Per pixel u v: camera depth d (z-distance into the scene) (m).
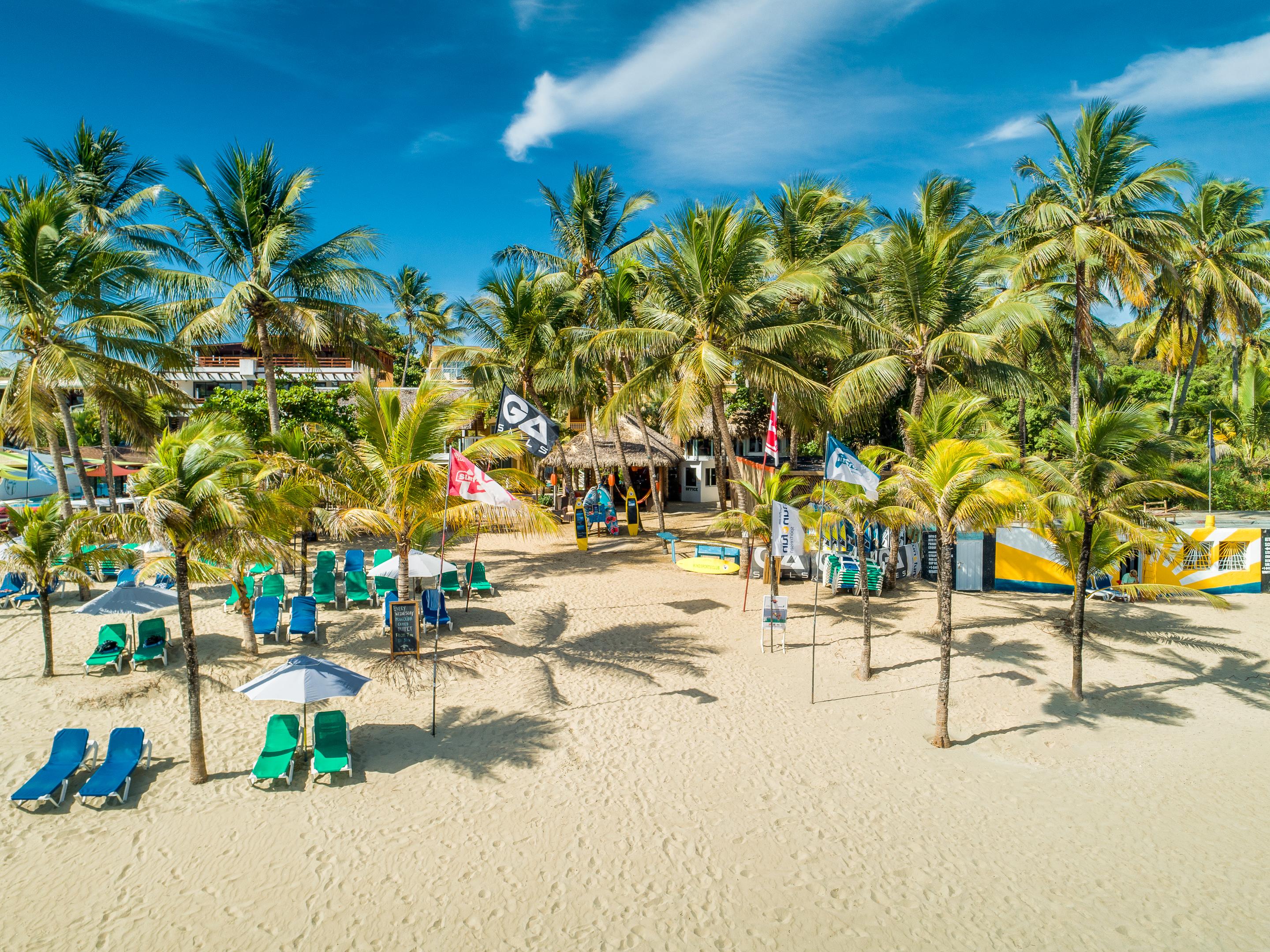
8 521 21.56
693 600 18.03
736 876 7.55
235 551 9.66
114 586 18.44
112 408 17.98
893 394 20.52
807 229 26.48
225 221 20.16
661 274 20.33
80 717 10.73
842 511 13.02
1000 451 13.13
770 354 20.69
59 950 6.30
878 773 9.79
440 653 13.67
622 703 11.81
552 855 7.84
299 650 13.59
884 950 6.56
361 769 9.55
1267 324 34.59
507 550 24.94
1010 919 6.99
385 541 25.16
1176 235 21.41
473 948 6.48
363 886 7.27
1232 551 20.03
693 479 39.25
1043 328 24.00
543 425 13.78
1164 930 6.88
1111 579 19.12
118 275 17.97
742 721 11.26
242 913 6.84
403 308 52.34
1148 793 9.46
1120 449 12.08
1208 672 13.70
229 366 38.66
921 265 18.95
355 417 26.05
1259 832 8.60
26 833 7.95
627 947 6.53
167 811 8.45
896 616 16.86
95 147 22.22
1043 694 12.55
